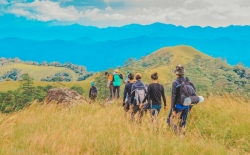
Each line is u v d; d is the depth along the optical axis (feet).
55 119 41.83
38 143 32.86
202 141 33.60
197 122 39.32
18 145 33.73
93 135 35.12
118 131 36.86
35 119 41.60
